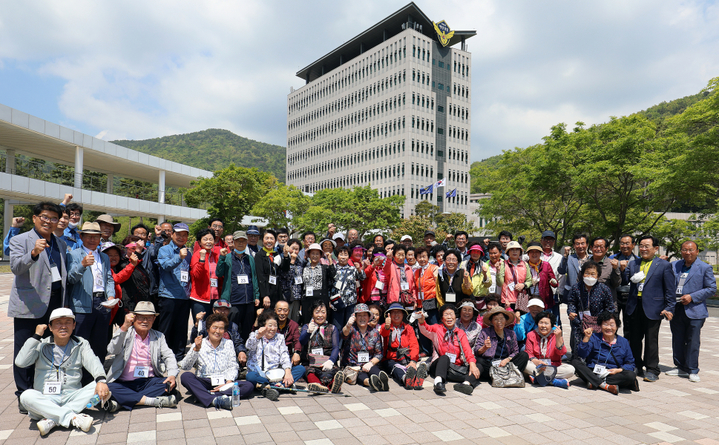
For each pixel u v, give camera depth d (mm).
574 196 21406
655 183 15750
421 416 4645
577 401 5312
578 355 6262
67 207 5984
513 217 25281
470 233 54719
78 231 5422
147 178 45594
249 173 32875
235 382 5035
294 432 4117
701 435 4262
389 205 39938
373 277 7348
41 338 4379
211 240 6645
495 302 6281
